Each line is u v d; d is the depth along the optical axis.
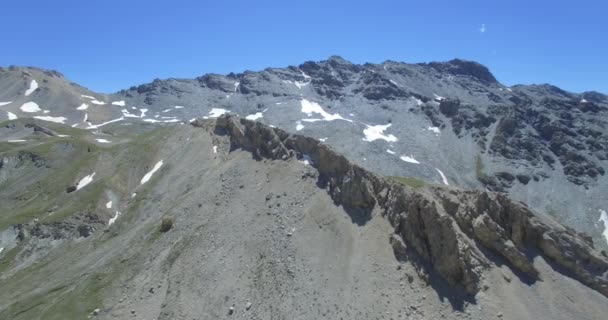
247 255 79.00
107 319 76.94
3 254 110.00
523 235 71.19
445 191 78.69
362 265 70.69
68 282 90.12
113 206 118.50
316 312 66.38
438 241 68.38
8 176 155.50
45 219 113.56
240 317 69.25
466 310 62.56
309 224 80.50
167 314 73.62
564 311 63.19
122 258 91.75
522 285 65.75
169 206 104.94
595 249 74.25
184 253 84.94
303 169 92.00
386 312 63.97
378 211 77.12
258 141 106.88
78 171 137.62
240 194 94.50
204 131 134.12
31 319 81.00
